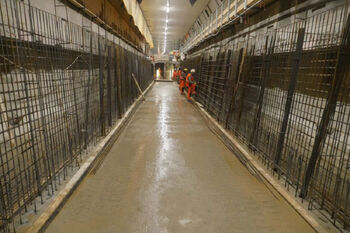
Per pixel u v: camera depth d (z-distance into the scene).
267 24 4.76
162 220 2.21
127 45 10.16
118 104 6.06
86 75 4.45
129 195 2.63
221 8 7.47
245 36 6.02
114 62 5.79
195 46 14.40
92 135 4.05
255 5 4.73
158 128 5.62
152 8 10.86
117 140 4.61
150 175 3.13
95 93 4.64
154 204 2.46
